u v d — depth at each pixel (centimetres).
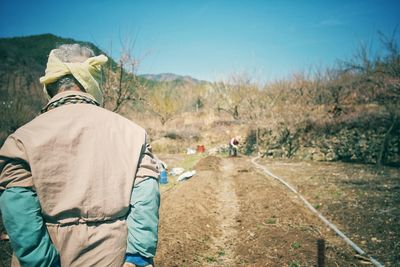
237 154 2538
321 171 1459
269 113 2466
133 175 126
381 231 640
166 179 1250
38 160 112
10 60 5059
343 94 2119
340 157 1916
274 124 2359
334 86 2164
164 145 2811
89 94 139
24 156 112
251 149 2547
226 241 661
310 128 2181
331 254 534
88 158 120
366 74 1730
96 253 117
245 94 3033
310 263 496
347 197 917
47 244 111
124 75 1138
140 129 139
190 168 1636
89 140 123
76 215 116
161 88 3597
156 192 130
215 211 858
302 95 2470
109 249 118
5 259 521
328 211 803
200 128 3416
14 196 109
